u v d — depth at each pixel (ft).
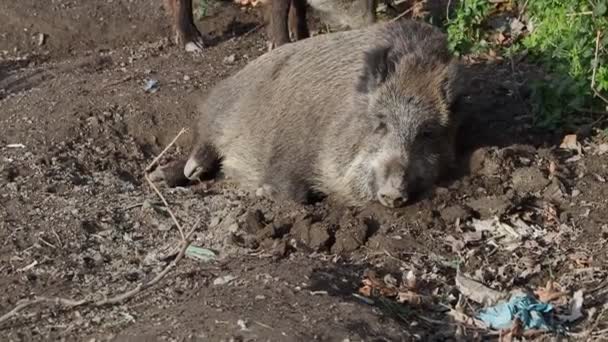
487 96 28.32
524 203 23.73
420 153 23.56
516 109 27.55
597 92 26.09
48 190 25.39
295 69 26.25
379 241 22.71
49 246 22.68
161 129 29.12
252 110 26.73
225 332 18.20
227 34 35.22
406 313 20.25
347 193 24.35
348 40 25.91
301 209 24.73
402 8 34.45
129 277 21.47
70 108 29.45
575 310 20.30
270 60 27.09
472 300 20.90
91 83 31.32
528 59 29.86
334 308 19.27
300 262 21.62
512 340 19.63
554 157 24.95
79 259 22.26
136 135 28.99
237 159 27.07
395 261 22.22
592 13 27.94
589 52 27.02
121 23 36.40
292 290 19.94
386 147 23.41
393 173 23.03
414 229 23.13
